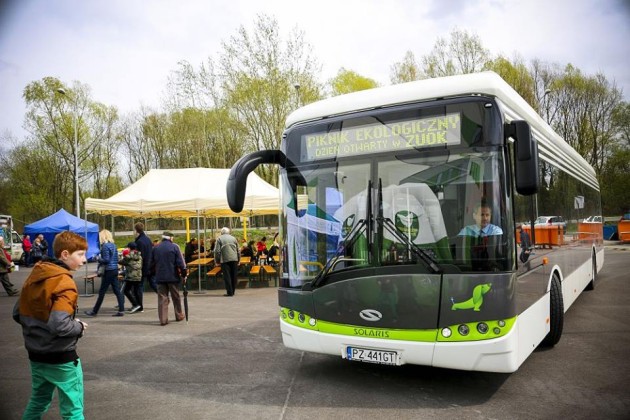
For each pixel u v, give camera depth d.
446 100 4.54
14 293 14.27
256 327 8.46
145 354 6.71
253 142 32.72
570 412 4.27
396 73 36.34
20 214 42.22
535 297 5.10
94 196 49.19
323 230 4.97
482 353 4.16
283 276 5.25
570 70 33.00
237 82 30.77
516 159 4.18
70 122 41.41
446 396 4.74
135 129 52.06
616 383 5.00
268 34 30.45
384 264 4.55
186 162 45.66
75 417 3.35
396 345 4.44
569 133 33.69
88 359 6.49
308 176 5.14
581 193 9.51
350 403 4.63
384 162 4.73
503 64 32.94
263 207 14.76
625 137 31.28
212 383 5.36
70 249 3.43
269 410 4.51
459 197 4.37
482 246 4.23
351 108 5.01
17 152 41.88
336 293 4.77
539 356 6.02
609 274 14.12
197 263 15.61
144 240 10.67
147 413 4.52
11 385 5.42
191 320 9.31
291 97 30.81
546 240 5.84
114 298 12.95
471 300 4.21
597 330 7.33
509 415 4.23
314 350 4.95
